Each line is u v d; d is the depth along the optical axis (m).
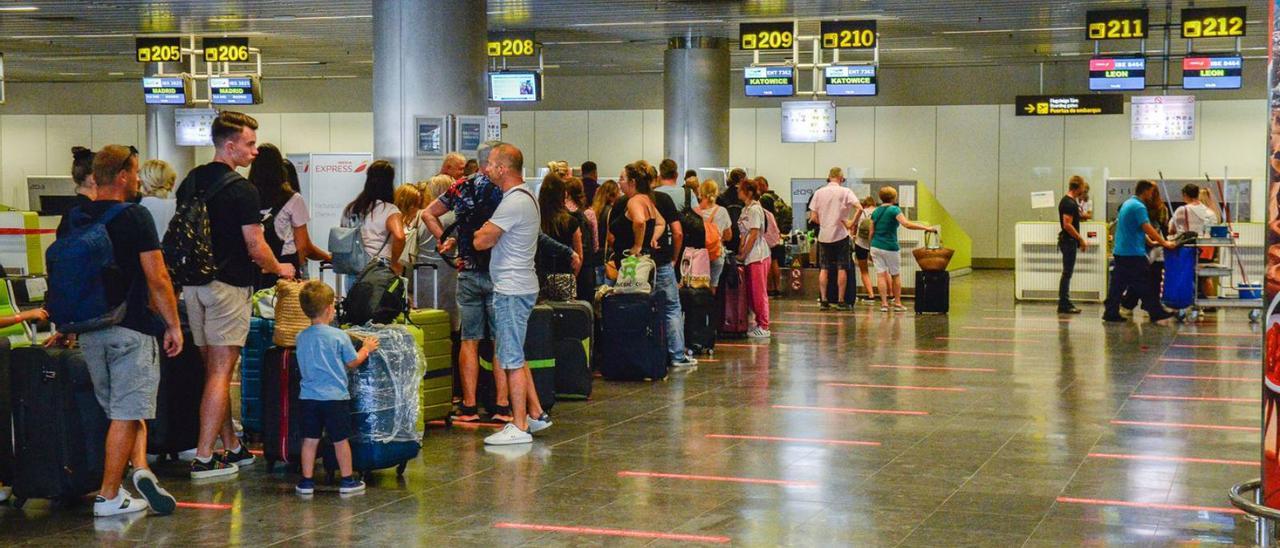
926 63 28.69
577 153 31.75
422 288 9.86
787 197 30.69
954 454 8.18
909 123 29.88
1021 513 6.61
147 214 6.42
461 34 12.71
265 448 7.58
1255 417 9.54
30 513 6.62
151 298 6.54
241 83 25.53
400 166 12.68
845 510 6.68
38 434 6.61
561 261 10.55
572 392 10.38
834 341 14.70
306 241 8.50
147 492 6.54
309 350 6.99
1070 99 26.42
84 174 6.85
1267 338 6.04
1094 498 6.95
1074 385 11.21
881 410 9.91
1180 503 6.82
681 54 23.53
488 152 8.66
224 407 7.46
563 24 21.73
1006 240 29.42
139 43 23.61
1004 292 22.41
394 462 7.39
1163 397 10.52
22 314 6.90
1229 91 28.00
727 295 15.02
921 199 23.81
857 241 19.91
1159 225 17.66
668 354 12.56
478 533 6.23
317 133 33.03
